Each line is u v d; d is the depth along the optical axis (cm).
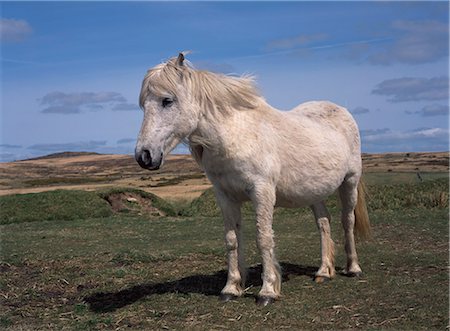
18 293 636
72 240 1038
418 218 1084
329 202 1340
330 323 473
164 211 1595
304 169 567
